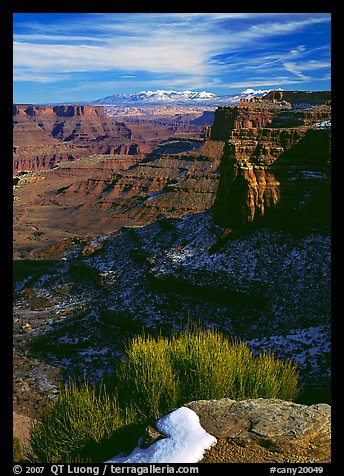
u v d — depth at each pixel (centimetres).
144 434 1293
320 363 3422
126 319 6041
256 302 5781
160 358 1644
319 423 1298
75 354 5269
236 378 1662
